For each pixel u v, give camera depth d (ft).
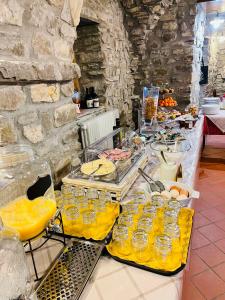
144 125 8.59
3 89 3.36
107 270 2.62
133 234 2.90
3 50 3.30
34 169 3.09
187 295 5.11
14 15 3.40
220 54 22.15
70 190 3.94
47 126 4.34
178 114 10.11
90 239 3.01
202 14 12.18
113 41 9.50
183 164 5.51
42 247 2.96
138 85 12.26
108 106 9.55
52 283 2.39
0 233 1.93
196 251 6.37
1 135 3.39
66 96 4.87
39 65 3.82
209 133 11.39
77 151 5.43
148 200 3.77
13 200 2.73
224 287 5.30
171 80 11.60
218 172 11.01
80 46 8.83
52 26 4.26
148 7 9.45
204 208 8.25
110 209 3.61
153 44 11.35
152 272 2.56
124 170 4.43
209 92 21.67
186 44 10.80
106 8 8.60
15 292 1.71
